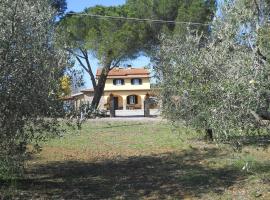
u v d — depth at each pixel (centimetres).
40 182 1109
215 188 1044
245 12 809
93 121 3117
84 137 2080
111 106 3962
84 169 1302
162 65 1584
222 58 812
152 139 1975
